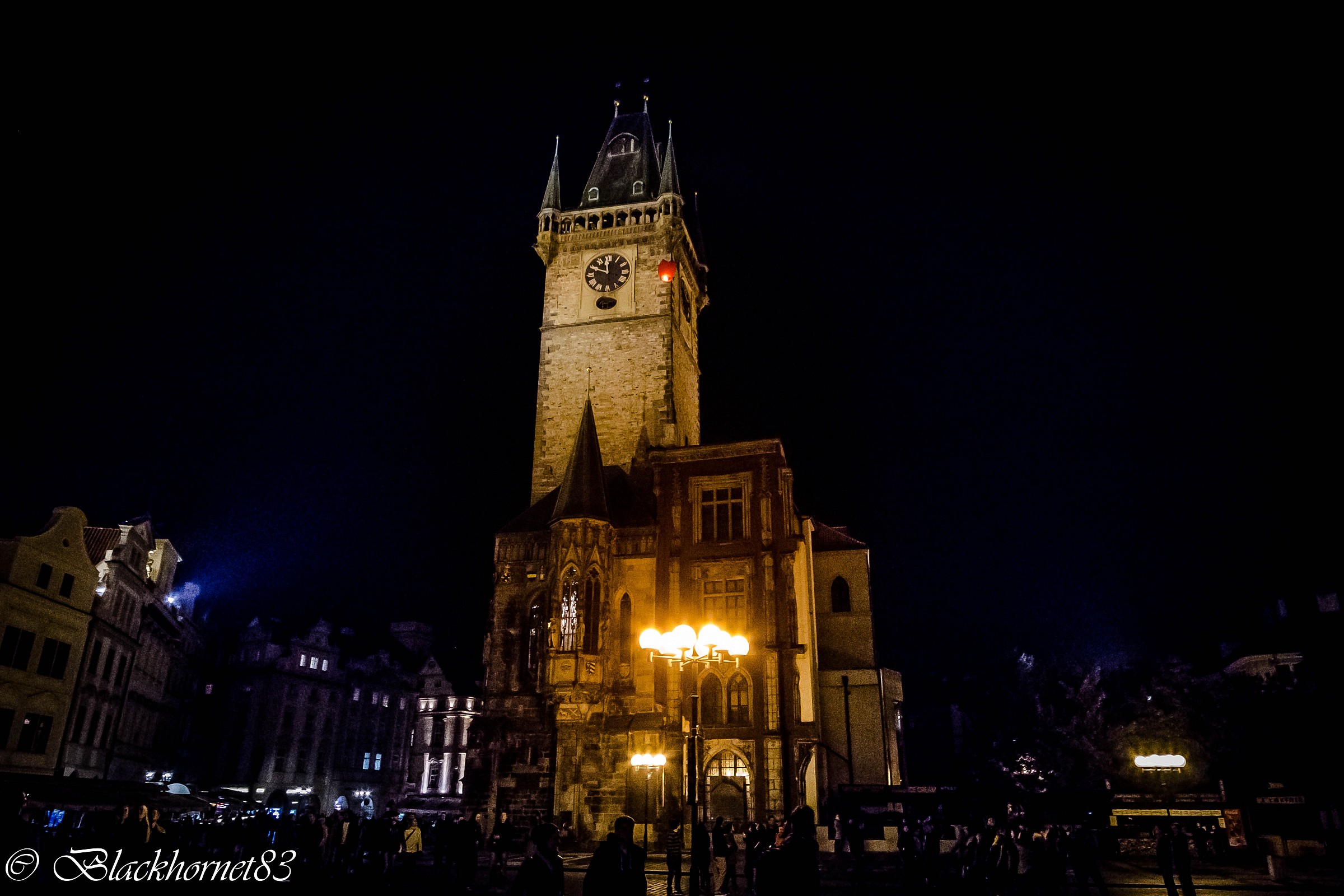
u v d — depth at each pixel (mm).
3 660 47031
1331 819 42250
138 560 63281
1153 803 42000
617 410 60656
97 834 34062
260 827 34219
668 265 61094
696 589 47969
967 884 23281
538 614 49938
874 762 49875
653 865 35562
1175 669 74188
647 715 45219
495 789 45844
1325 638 68438
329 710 101375
